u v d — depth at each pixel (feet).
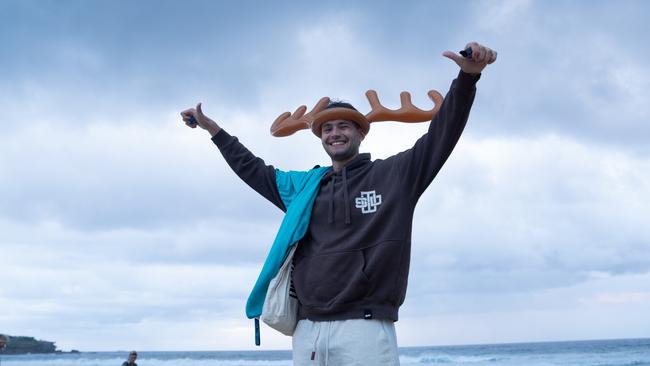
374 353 8.13
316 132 9.70
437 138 8.49
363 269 8.32
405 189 8.64
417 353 185.16
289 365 166.61
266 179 10.21
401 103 10.04
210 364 174.50
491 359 149.28
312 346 8.52
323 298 8.53
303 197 9.25
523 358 151.23
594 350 178.50
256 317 9.18
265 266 8.96
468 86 8.11
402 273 8.50
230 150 10.53
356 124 9.43
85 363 187.21
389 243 8.34
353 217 8.71
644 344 217.15
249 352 285.84
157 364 174.60
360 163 9.27
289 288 8.96
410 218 8.61
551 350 185.06
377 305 8.33
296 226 8.98
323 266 8.59
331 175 9.32
